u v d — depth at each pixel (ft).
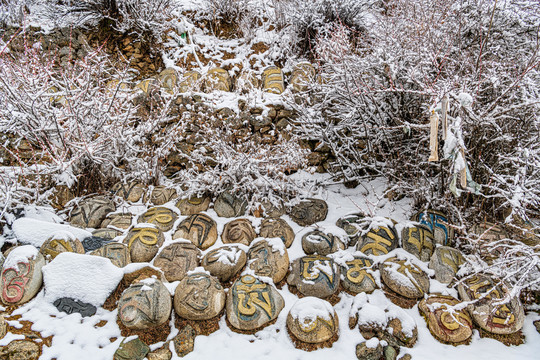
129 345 8.79
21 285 9.42
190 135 15.66
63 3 20.98
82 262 10.09
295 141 15.49
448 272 11.10
